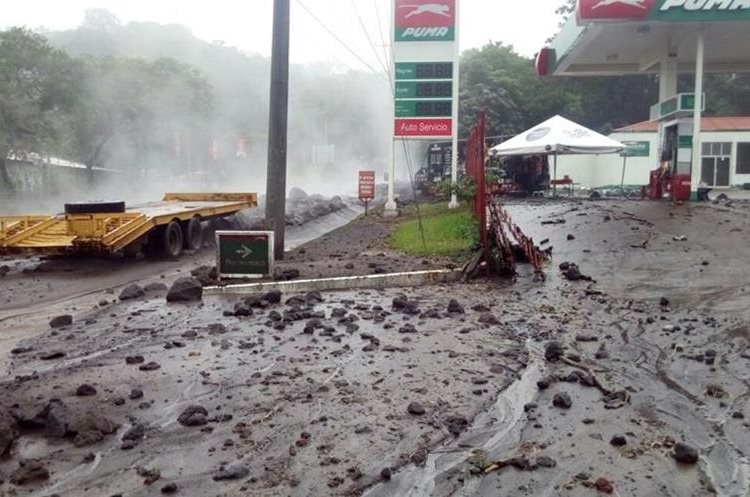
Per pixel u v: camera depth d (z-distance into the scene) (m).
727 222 13.06
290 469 4.00
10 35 35.62
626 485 3.78
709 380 5.37
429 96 20.56
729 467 3.97
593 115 58.28
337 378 5.56
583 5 16.97
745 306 7.51
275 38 12.53
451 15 20.28
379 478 3.89
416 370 5.74
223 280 10.15
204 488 3.79
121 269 13.36
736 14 16.64
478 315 7.70
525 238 10.92
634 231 12.66
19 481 3.86
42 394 5.20
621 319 7.28
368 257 12.72
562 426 4.58
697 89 17.83
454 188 12.67
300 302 8.54
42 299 10.20
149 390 5.32
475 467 4.00
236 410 4.89
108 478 3.91
